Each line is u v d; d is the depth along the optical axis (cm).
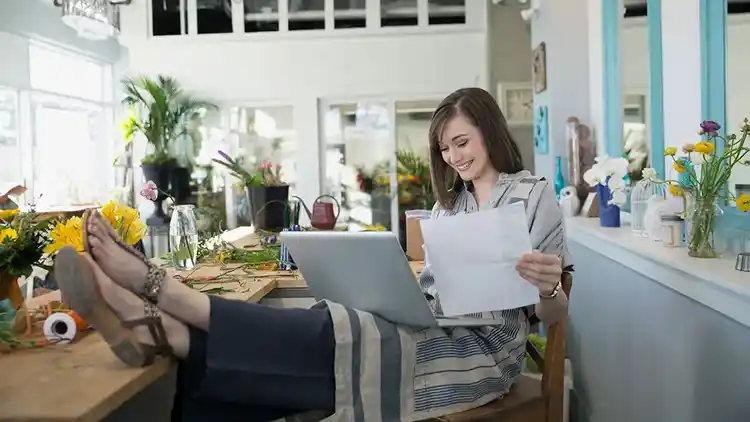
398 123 648
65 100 588
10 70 506
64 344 143
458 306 161
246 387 145
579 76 443
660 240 258
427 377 166
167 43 644
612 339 284
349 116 651
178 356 141
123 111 657
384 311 165
